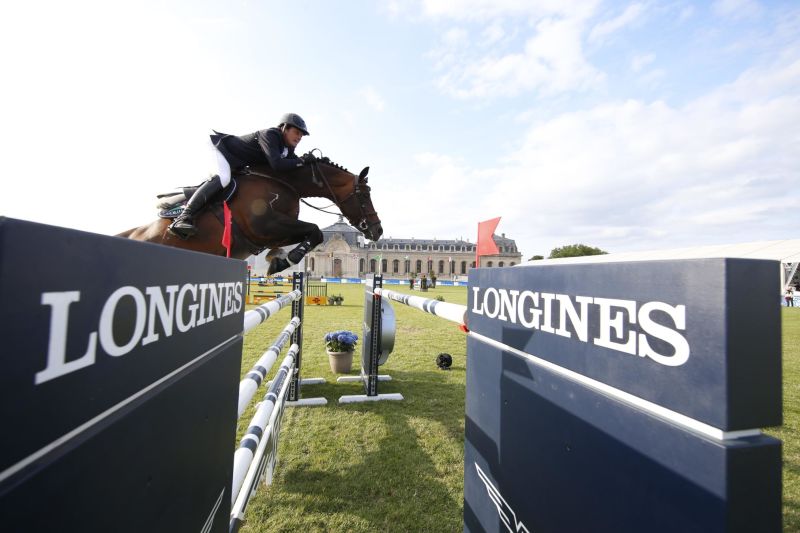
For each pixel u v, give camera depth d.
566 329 0.91
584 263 0.86
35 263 0.33
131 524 0.50
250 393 1.34
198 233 2.59
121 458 0.48
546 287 1.00
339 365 5.02
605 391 0.79
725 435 0.57
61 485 0.37
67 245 0.38
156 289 0.57
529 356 1.08
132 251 0.51
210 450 0.79
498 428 1.23
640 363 0.71
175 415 0.63
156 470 0.57
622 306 0.75
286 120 2.91
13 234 0.30
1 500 0.29
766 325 0.60
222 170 2.58
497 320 1.27
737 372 0.57
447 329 9.57
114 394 0.47
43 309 0.35
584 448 0.83
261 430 1.52
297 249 2.78
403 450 2.84
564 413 0.90
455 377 4.98
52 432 0.36
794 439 3.11
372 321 4.07
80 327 0.40
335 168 3.27
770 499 0.58
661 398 0.66
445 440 3.02
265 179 2.78
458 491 2.33
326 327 9.31
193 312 0.71
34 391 0.33
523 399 1.08
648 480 0.67
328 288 31.00
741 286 0.58
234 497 1.07
